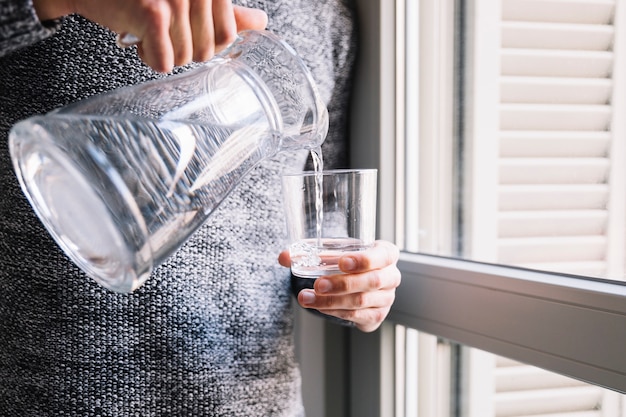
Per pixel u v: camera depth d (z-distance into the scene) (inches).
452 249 39.5
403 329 38.6
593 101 31.3
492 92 36.9
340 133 39.7
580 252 31.9
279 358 35.0
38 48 29.1
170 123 21.6
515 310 28.7
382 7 37.0
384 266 29.6
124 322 30.5
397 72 37.7
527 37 34.7
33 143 18.9
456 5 39.0
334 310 32.1
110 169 19.1
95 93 29.8
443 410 39.3
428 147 39.3
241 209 33.1
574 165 32.4
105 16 22.4
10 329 30.9
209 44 23.1
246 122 24.1
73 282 29.8
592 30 31.7
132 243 19.7
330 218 27.6
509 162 35.8
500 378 35.5
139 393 31.0
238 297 33.1
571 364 26.1
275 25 34.0
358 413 41.1
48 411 30.4
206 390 32.3
